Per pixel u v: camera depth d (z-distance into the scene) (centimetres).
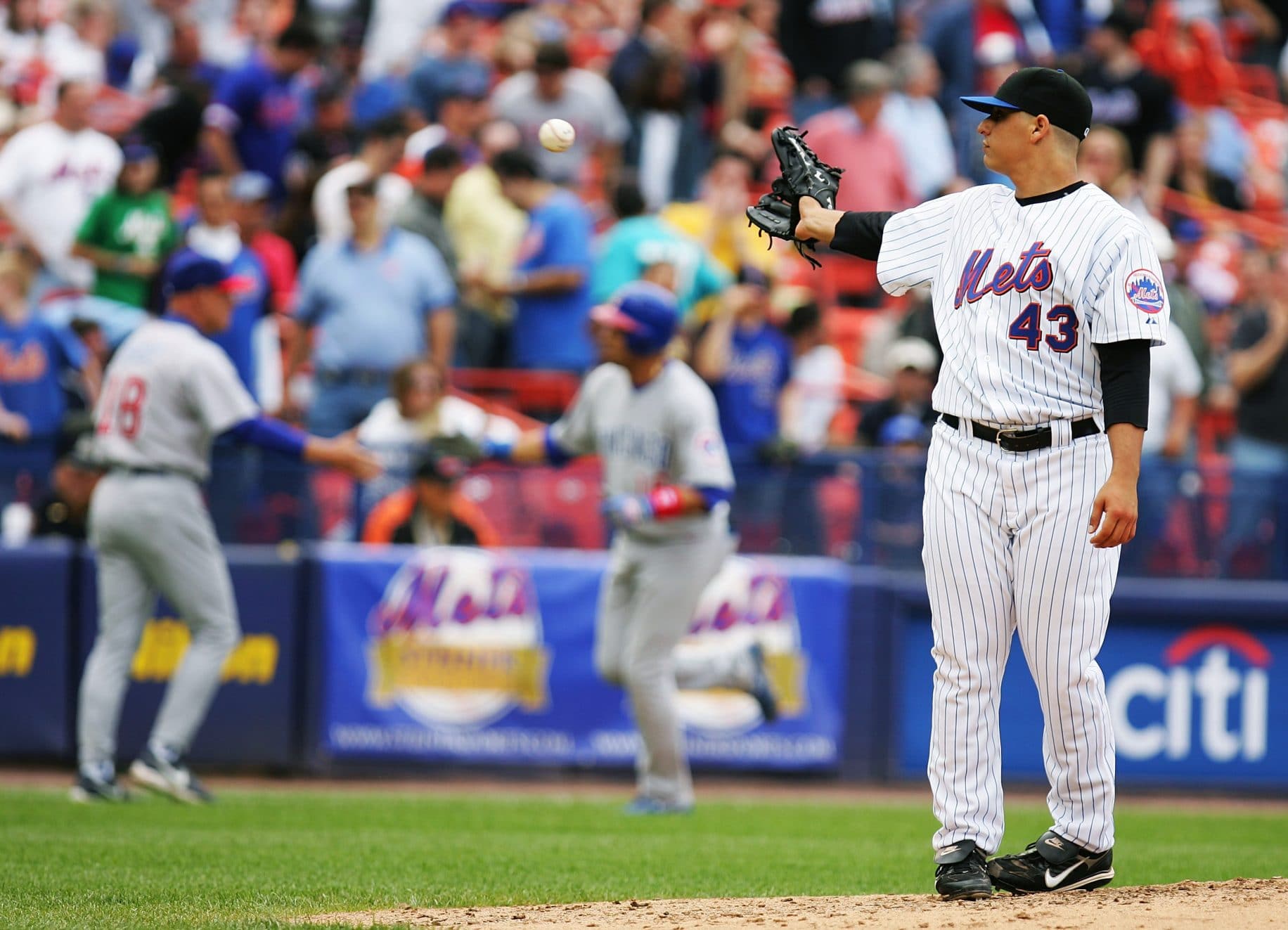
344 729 3250
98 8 5056
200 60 5022
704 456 2586
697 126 4716
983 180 4891
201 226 3869
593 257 4116
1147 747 3428
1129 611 3419
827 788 3322
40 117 4516
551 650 3300
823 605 3356
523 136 4447
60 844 2120
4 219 4103
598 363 3844
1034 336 1485
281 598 3262
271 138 4509
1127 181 4147
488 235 4041
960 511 1518
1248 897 1473
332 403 3641
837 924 1377
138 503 2636
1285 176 5547
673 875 1934
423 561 3281
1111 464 1483
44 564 3225
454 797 2942
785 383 3812
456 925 1465
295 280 4153
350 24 5234
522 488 3328
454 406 3456
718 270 3888
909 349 3616
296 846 2153
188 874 1870
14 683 3225
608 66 4762
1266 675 3450
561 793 3092
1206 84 5456
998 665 1543
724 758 3312
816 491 3381
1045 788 3391
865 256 1625
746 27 5038
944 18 5044
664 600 2623
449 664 3278
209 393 2639
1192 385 3788
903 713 3381
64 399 3628
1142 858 2219
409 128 4191
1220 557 3447
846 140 4447
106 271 3862
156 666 3234
